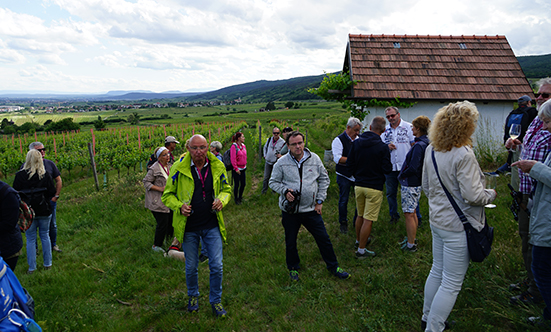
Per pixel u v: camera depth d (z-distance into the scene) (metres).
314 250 4.47
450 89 8.61
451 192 2.40
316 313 3.12
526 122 5.07
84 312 3.39
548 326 2.50
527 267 2.89
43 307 3.46
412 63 9.19
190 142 3.13
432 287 2.65
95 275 4.31
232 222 6.07
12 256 3.09
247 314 3.17
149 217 6.58
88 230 6.27
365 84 8.67
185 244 3.26
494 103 8.61
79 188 11.15
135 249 5.09
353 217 5.52
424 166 2.65
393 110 4.99
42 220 4.48
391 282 3.45
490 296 3.04
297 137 3.56
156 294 3.72
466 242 2.40
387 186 5.12
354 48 9.52
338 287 3.56
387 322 2.88
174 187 3.25
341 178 5.00
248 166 12.89
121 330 3.08
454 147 2.40
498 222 4.58
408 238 4.07
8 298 2.02
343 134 5.20
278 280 3.77
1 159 17.06
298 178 3.66
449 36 9.98
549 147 2.71
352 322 2.92
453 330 2.67
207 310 3.31
